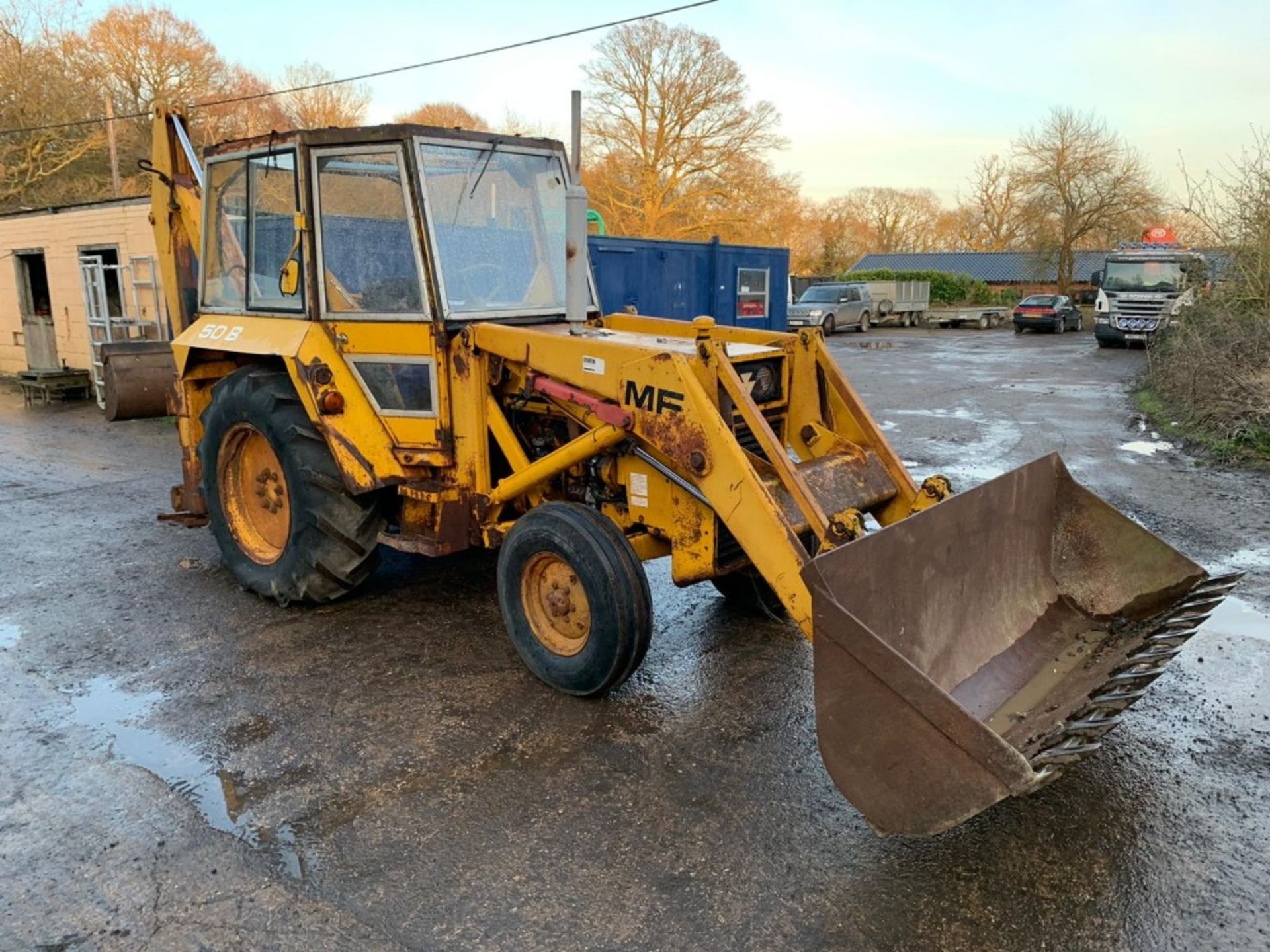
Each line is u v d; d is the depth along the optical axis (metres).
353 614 4.86
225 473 5.08
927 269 46.16
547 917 2.60
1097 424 11.08
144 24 31.25
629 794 3.21
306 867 2.82
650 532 4.10
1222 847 2.91
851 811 3.12
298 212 4.32
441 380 4.27
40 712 3.78
